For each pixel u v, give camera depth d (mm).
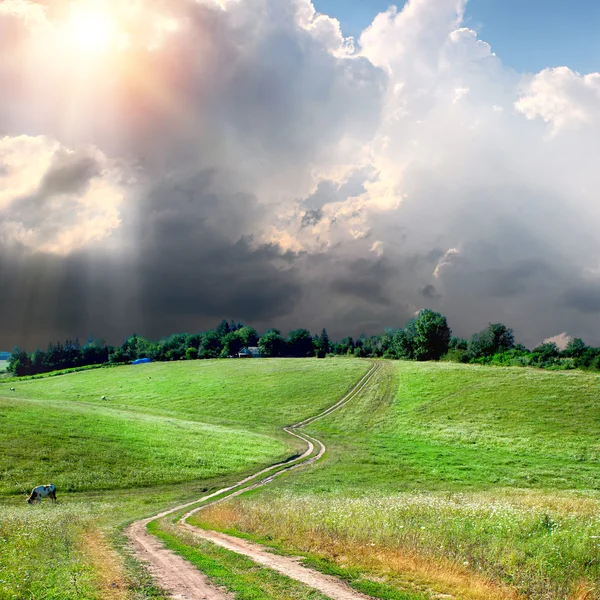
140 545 15398
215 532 18016
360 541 14391
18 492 34062
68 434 49094
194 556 13570
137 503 31938
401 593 10133
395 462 49719
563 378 75812
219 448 52375
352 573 11500
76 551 13633
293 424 73125
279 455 52219
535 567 11648
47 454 42250
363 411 76000
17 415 54188
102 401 98562
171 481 40062
